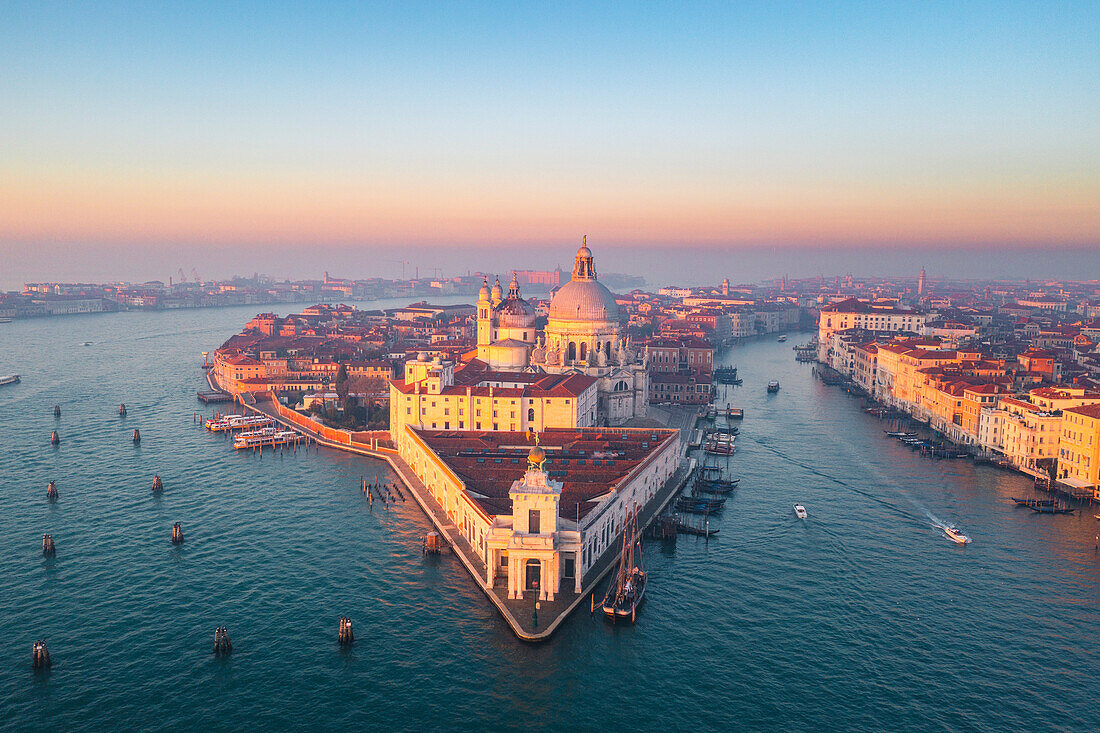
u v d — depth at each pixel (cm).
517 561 13300
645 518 17588
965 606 13550
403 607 13350
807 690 10994
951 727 10169
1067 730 10112
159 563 15125
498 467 18150
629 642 12238
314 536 16638
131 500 18950
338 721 10262
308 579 14462
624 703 10700
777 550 16075
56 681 11025
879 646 12188
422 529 17112
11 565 14938
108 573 14638
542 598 13350
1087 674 11425
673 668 11538
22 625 12606
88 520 17488
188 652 11856
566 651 11975
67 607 13250
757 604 13588
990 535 16950
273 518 17762
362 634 12425
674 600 13700
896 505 19038
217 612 13138
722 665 11631
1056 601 13750
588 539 14238
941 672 11462
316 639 12275
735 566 15238
